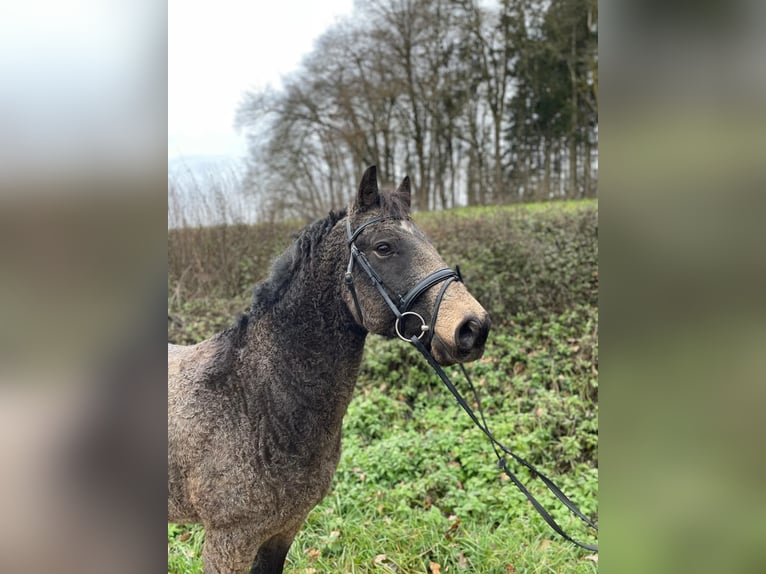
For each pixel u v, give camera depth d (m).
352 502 3.04
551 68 8.02
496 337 4.71
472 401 4.11
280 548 2.01
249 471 1.71
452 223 6.12
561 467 3.42
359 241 1.70
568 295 4.88
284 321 1.80
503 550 2.65
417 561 2.64
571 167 7.82
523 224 5.75
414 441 3.60
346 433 3.88
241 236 6.43
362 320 1.72
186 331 5.29
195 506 1.77
